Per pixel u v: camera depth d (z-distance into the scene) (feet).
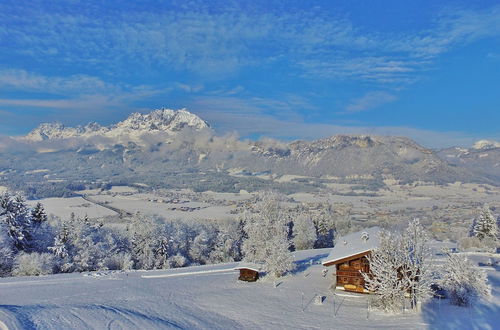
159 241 287.48
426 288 117.60
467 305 120.47
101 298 142.51
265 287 161.89
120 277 190.08
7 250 209.46
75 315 117.50
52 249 225.56
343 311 124.88
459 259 125.90
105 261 247.09
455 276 123.34
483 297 127.54
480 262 212.84
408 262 119.55
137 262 278.26
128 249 287.28
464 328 102.68
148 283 175.01
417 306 118.52
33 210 267.39
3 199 231.71
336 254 153.79
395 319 113.50
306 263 220.84
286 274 184.14
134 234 287.69
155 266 277.44
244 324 117.50
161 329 109.70
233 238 352.08
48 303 131.23
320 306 131.34
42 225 263.90
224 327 114.93
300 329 110.73
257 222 229.86
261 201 237.86
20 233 228.02
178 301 142.82
